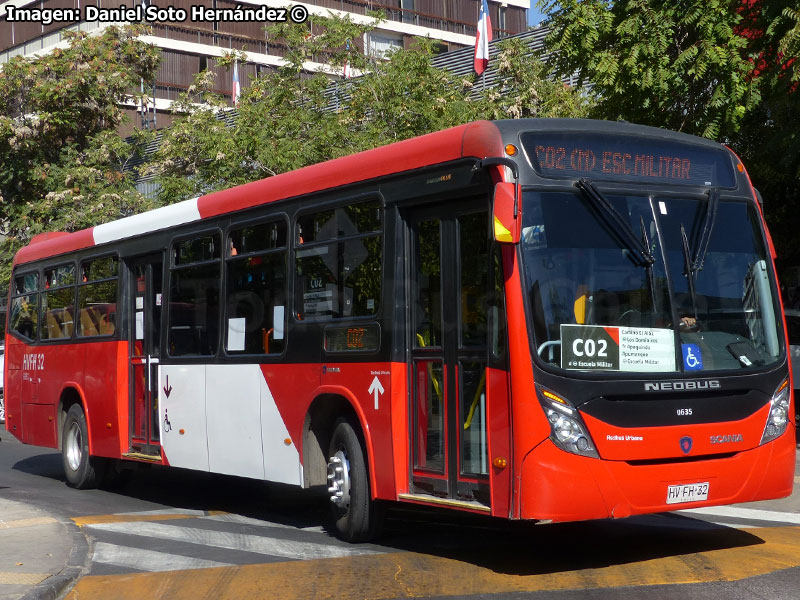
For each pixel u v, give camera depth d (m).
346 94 23.67
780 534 8.81
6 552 8.49
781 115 15.34
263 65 52.09
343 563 7.95
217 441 10.63
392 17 55.03
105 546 8.99
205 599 6.95
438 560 7.98
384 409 8.33
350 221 8.97
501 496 7.20
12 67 31.86
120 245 12.91
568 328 7.21
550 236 7.32
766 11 14.67
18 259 16.12
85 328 13.62
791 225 18.34
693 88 15.74
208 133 23.78
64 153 31.06
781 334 8.02
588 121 7.82
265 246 10.13
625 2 16.25
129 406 12.59
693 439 7.37
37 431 14.91
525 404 7.06
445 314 7.91
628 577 7.14
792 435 7.88
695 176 8.00
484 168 7.54
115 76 32.34
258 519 10.61
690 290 7.65
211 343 10.84
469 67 26.11
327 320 9.12
